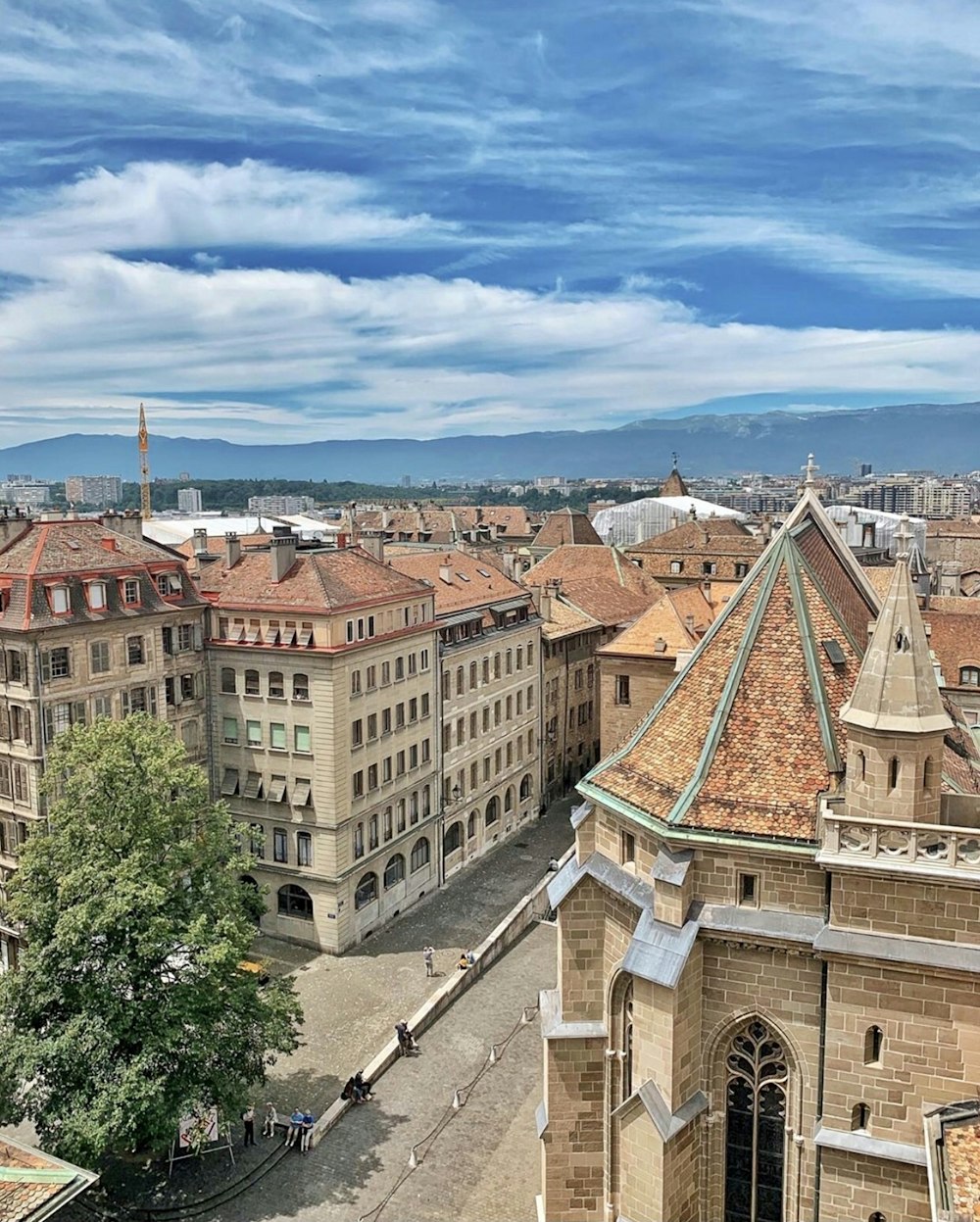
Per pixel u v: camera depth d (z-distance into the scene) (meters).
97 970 38.66
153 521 143.38
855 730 25.45
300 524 162.75
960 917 23.83
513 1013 52.44
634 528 196.12
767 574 31.33
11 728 56.75
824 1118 25.61
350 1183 39.38
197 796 43.06
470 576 85.12
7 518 63.12
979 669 72.19
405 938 64.38
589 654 99.56
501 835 83.00
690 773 28.41
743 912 26.39
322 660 60.19
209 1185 39.59
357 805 63.28
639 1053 27.20
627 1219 27.66
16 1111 37.97
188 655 64.06
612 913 30.41
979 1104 24.00
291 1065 48.75
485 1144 41.66
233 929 39.25
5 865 58.22
